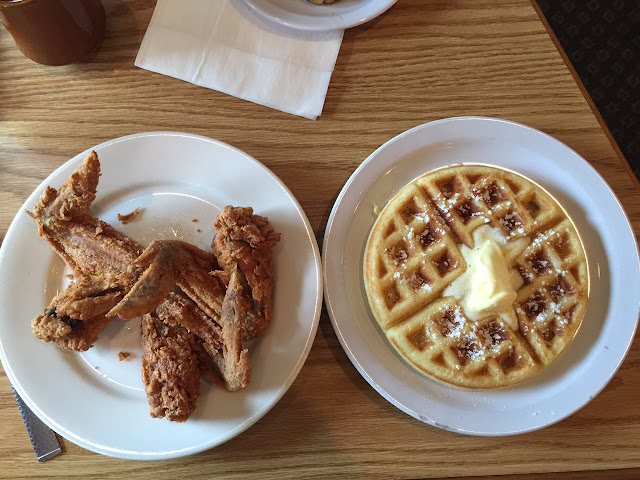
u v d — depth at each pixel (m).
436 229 0.43
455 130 0.44
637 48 0.72
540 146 0.43
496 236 0.43
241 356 0.37
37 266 0.42
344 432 0.40
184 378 0.38
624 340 0.41
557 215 0.43
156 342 0.39
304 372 0.41
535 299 0.43
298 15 0.45
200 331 0.40
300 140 0.45
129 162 0.43
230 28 0.46
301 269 0.40
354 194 0.43
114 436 0.38
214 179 0.43
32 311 0.41
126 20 0.47
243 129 0.45
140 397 0.40
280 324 0.40
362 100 0.45
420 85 0.46
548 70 0.45
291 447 0.40
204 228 0.43
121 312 0.37
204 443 0.38
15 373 0.39
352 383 0.41
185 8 0.46
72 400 0.39
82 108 0.45
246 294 0.40
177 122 0.45
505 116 0.45
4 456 0.40
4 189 0.44
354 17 0.45
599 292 0.43
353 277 0.43
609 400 0.41
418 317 0.41
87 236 0.40
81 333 0.39
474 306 0.41
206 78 0.45
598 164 0.45
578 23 0.74
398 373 0.41
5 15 0.38
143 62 0.46
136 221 0.43
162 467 0.40
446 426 0.39
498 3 0.47
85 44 0.44
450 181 0.45
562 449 0.40
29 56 0.44
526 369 0.40
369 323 0.42
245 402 0.39
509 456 0.40
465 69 0.46
